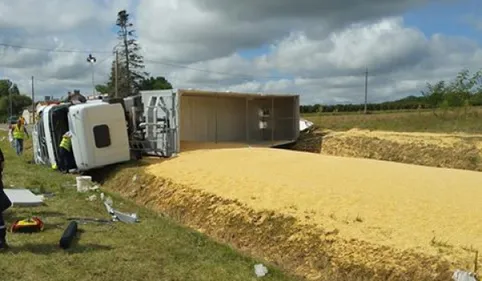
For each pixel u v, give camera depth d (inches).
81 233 332.2
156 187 614.2
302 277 357.1
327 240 381.1
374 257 342.0
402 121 1405.0
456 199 443.5
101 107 716.7
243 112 1235.9
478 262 308.5
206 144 1005.8
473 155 874.1
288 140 1229.1
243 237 442.3
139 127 862.5
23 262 263.9
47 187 531.2
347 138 1120.2
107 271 261.1
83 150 701.9
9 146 1272.1
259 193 512.4
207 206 513.0
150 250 305.1
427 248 335.0
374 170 618.5
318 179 563.2
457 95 1459.2
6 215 371.2
